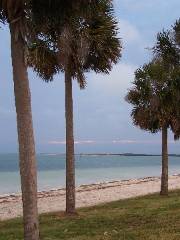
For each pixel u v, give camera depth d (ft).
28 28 35.96
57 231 57.67
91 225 61.57
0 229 63.46
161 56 78.33
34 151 35.55
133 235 51.29
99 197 123.24
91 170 368.07
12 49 35.63
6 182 225.76
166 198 97.19
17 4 34.81
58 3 36.29
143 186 169.07
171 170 395.34
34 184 35.29
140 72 99.45
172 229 53.93
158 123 102.58
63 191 152.05
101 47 68.18
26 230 34.96
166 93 95.35
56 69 68.69
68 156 72.13
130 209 78.79
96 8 39.45
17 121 35.37
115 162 652.07
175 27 71.67
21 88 35.29
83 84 71.31
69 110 71.36
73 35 62.54
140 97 99.86
